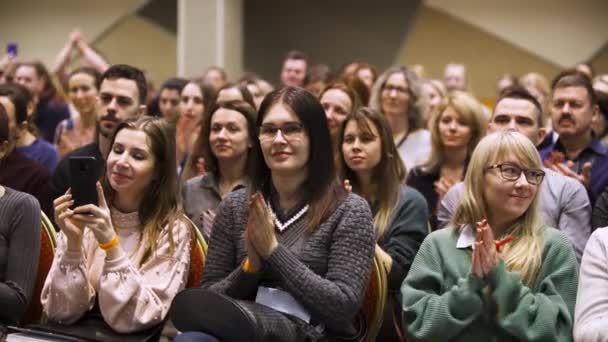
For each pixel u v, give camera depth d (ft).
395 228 9.61
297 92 7.66
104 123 11.07
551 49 28.14
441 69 29.09
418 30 29.17
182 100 14.94
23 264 8.16
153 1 30.53
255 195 7.04
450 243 7.83
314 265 7.36
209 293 6.88
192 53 26.81
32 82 18.19
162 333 7.93
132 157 8.29
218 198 10.66
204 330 6.97
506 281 7.16
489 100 28.71
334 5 29.48
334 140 12.07
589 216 9.57
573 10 27.89
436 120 11.69
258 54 29.81
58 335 7.55
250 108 10.79
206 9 26.71
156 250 8.15
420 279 7.73
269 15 29.66
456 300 7.21
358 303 7.21
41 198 11.07
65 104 18.65
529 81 20.40
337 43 29.60
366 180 10.08
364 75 17.80
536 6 28.17
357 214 7.45
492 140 7.76
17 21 31.99
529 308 7.14
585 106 10.85
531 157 7.63
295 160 7.55
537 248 7.57
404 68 14.12
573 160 11.12
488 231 7.18
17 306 7.98
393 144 10.00
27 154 12.84
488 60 28.71
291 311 7.25
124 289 7.63
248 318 6.67
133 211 8.46
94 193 7.54
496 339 7.32
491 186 7.69
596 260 7.32
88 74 15.46
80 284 7.74
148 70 30.76
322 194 7.58
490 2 28.53
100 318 7.99
